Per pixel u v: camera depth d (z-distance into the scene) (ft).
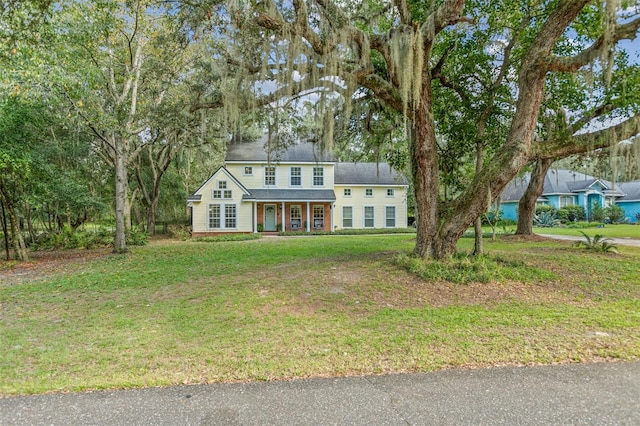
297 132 34.45
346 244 43.70
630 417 7.80
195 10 22.08
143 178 77.66
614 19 17.66
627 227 70.69
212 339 13.29
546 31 21.42
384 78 27.81
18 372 10.59
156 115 32.24
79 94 32.32
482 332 13.61
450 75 29.22
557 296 19.03
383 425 7.58
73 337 13.80
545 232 60.64
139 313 16.99
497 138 29.45
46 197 38.47
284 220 73.05
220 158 77.20
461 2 20.85
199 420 7.85
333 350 12.01
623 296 19.01
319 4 21.58
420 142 25.08
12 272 30.14
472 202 24.06
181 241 56.44
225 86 23.98
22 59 26.45
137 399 8.84
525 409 8.16
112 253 40.16
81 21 31.65
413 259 24.57
